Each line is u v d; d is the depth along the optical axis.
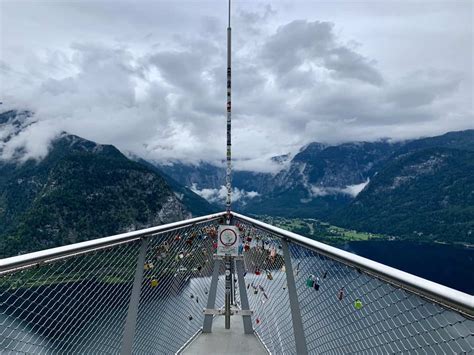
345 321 2.04
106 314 2.68
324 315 2.35
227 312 4.82
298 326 2.88
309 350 2.66
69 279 2.33
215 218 5.75
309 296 2.63
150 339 3.38
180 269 4.21
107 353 2.69
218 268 5.18
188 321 4.44
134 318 2.95
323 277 2.44
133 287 2.99
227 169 6.52
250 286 4.99
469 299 1.17
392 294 1.65
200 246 5.08
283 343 3.46
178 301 4.14
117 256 2.82
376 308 1.75
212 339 4.55
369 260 1.84
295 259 3.08
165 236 3.77
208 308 4.94
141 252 3.14
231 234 4.89
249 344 4.38
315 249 2.47
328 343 2.27
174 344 3.98
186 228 4.43
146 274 3.35
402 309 1.57
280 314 3.57
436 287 1.33
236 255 4.88
